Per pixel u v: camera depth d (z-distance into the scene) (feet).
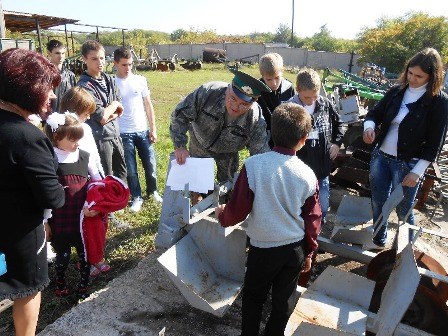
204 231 8.54
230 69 8.29
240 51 135.33
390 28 99.04
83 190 9.39
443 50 89.56
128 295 9.55
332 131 10.98
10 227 6.33
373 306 8.89
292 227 6.82
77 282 10.59
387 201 9.25
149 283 10.01
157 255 11.23
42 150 6.22
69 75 14.25
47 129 9.14
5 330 8.80
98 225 9.41
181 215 8.52
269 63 10.03
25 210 6.41
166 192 8.98
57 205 6.58
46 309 9.57
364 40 105.29
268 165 6.64
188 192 8.45
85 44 11.84
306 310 7.68
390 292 7.22
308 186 6.72
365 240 10.00
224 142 10.02
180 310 9.16
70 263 11.37
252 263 7.13
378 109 10.81
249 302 7.39
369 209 11.23
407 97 9.98
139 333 8.45
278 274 7.20
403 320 8.38
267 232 6.73
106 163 12.49
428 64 9.19
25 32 67.77
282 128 6.61
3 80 5.84
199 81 64.44
